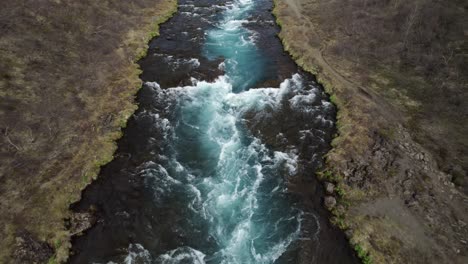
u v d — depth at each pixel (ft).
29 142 103.71
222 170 103.19
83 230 86.94
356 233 85.40
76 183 96.99
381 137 109.91
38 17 145.38
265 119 121.08
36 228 84.79
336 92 131.44
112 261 80.84
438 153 105.40
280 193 96.99
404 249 81.97
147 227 88.12
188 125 118.62
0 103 110.32
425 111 121.60
